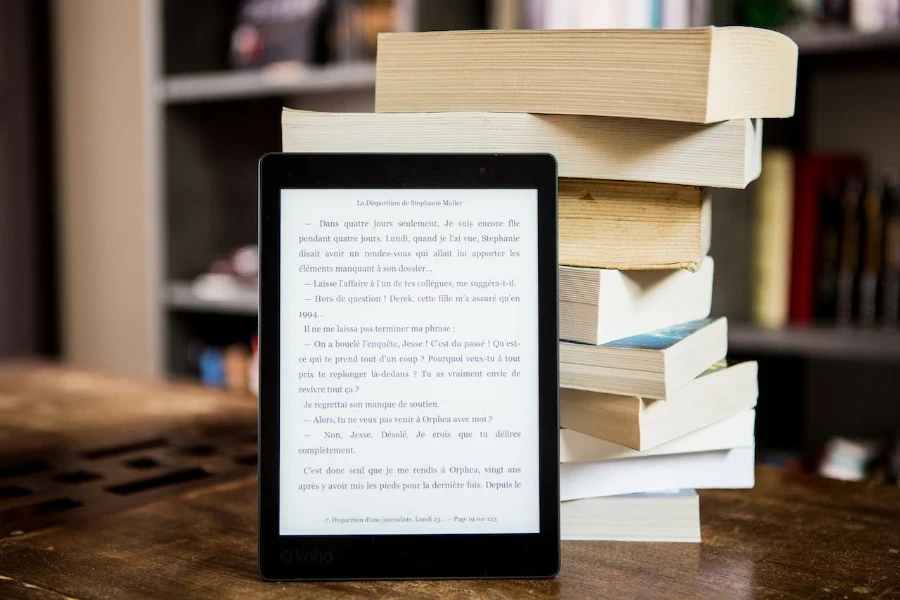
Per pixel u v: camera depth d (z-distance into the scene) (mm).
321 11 2055
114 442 985
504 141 654
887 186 1570
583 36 620
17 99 2680
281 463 626
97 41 2688
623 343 639
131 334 2721
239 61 2178
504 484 631
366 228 642
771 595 584
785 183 1619
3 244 2668
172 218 2223
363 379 637
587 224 670
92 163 2744
